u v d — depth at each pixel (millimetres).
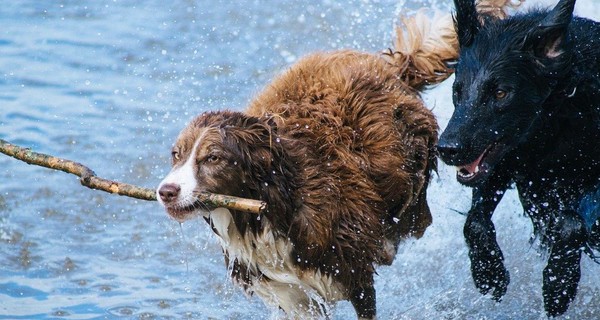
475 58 10008
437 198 12617
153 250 12867
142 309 11195
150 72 19141
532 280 11859
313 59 11133
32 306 11117
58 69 19328
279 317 10859
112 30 21656
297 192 9695
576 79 9867
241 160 9305
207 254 12820
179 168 9180
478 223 10680
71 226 13422
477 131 9688
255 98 11016
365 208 10062
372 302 10570
